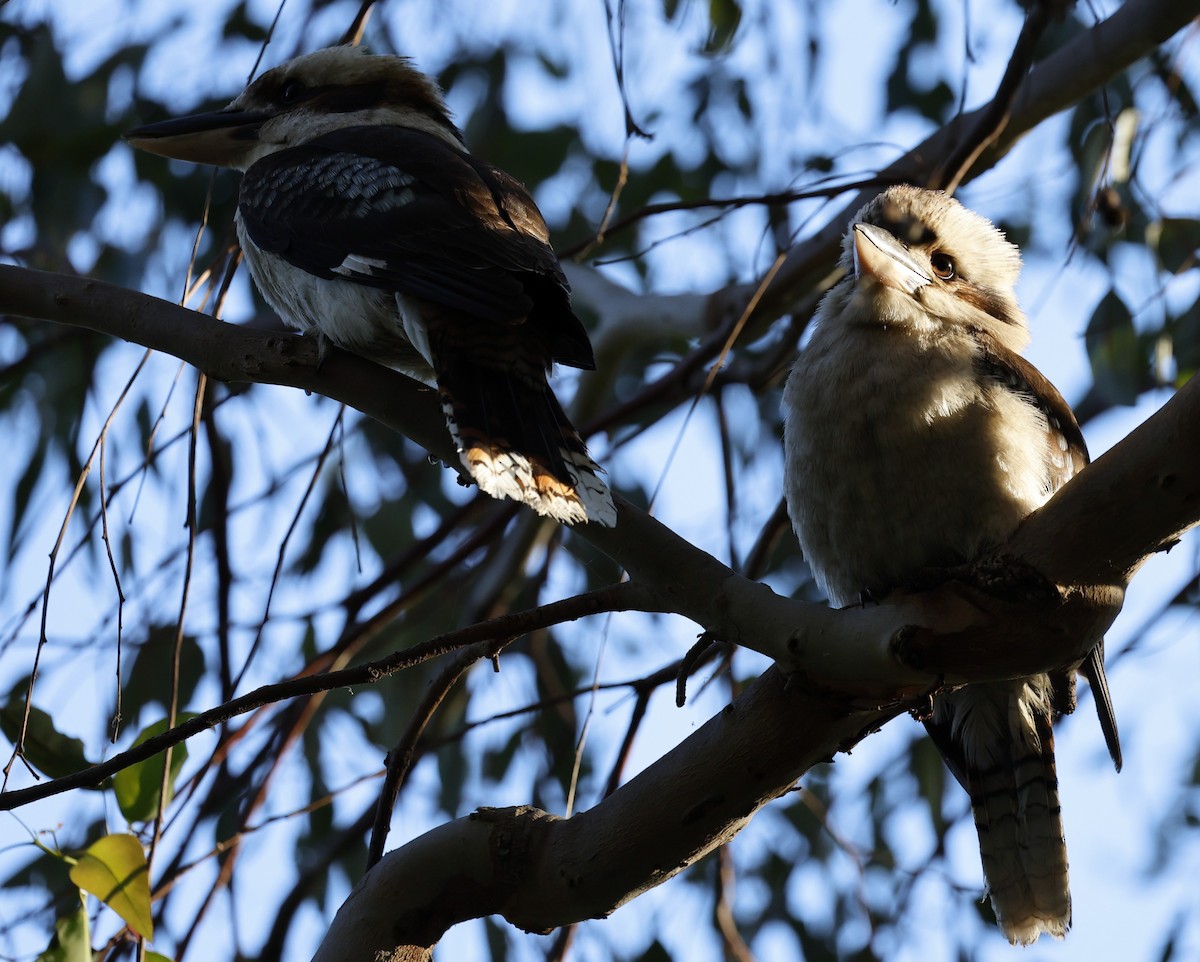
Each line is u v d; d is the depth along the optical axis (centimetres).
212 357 560
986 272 733
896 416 615
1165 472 458
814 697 502
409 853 543
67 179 941
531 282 617
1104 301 816
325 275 632
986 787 661
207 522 933
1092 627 481
